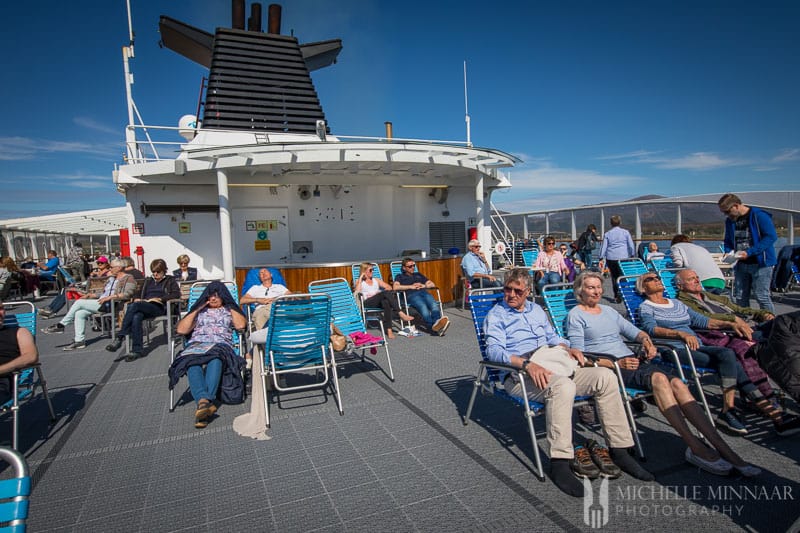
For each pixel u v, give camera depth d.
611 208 16.45
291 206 10.78
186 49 11.94
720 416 3.58
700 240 13.56
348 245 11.18
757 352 3.00
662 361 3.90
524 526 2.49
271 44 10.59
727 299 4.68
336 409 4.28
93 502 2.88
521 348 3.62
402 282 7.51
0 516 1.46
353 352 6.18
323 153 8.09
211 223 10.58
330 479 3.05
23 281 13.21
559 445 2.89
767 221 5.22
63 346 7.35
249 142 10.19
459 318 8.45
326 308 4.21
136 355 6.41
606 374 3.04
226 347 4.48
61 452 3.59
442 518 2.59
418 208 11.77
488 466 3.15
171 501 2.86
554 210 19.16
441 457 3.29
